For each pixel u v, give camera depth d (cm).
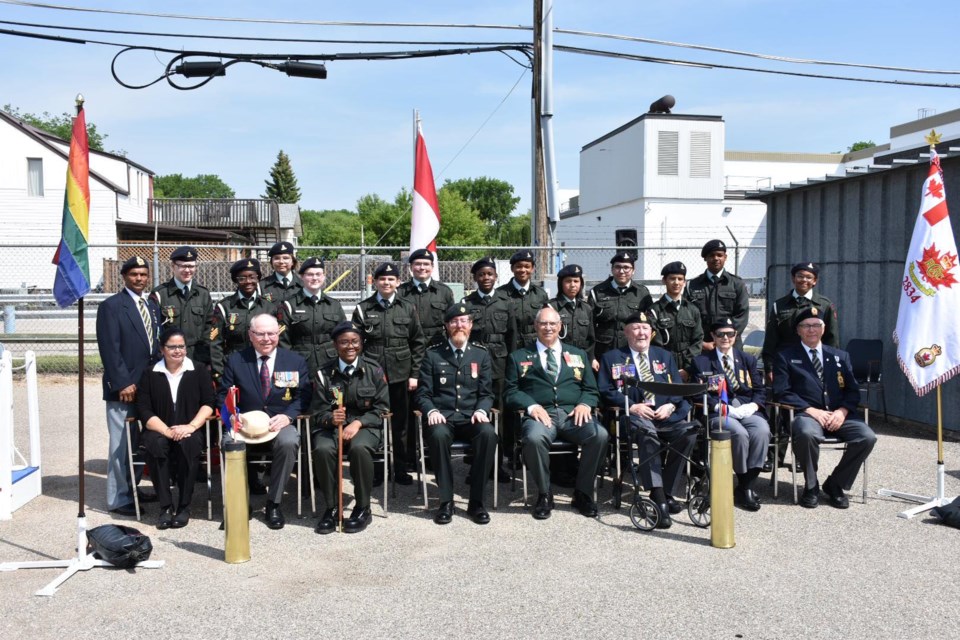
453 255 3534
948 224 578
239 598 410
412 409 662
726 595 410
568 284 671
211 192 10556
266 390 569
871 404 872
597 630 370
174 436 533
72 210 458
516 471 689
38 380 1159
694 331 681
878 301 849
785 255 1005
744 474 564
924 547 482
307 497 608
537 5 1170
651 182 3127
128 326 567
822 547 484
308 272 644
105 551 452
